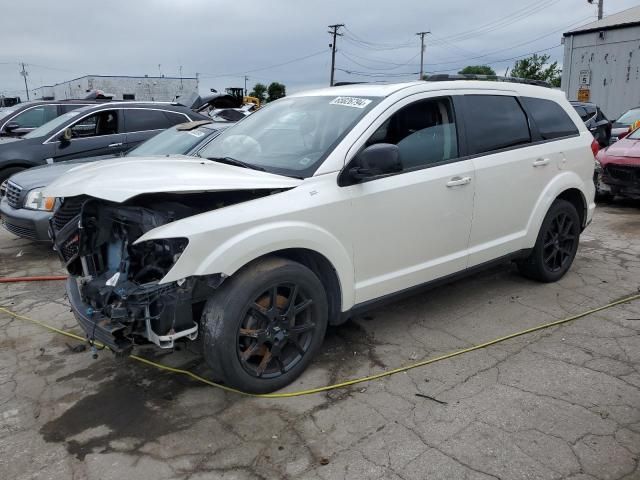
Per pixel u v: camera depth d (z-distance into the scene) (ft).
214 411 10.28
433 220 12.75
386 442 9.26
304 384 11.15
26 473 8.70
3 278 18.44
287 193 10.59
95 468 8.79
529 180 14.93
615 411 10.00
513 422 9.71
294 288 10.66
